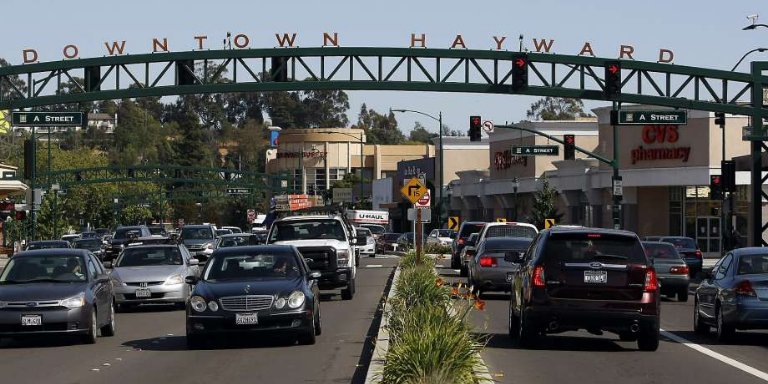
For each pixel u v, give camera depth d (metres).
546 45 77.69
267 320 29.56
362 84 77.62
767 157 79.00
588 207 122.56
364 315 41.28
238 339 32.50
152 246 48.66
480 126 77.81
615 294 27.72
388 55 77.06
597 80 79.19
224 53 76.38
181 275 46.41
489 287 48.88
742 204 108.88
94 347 31.33
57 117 76.38
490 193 147.12
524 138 140.00
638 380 23.31
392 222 186.50
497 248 49.25
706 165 106.38
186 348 30.59
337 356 27.91
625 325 27.73
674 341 31.86
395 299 34.72
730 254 32.78
